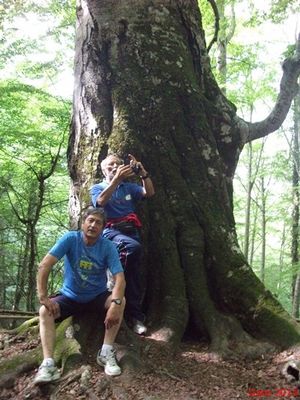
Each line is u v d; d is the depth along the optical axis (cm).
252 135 606
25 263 1319
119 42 494
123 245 417
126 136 470
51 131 1141
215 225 478
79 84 512
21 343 430
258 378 373
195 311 451
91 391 333
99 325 404
